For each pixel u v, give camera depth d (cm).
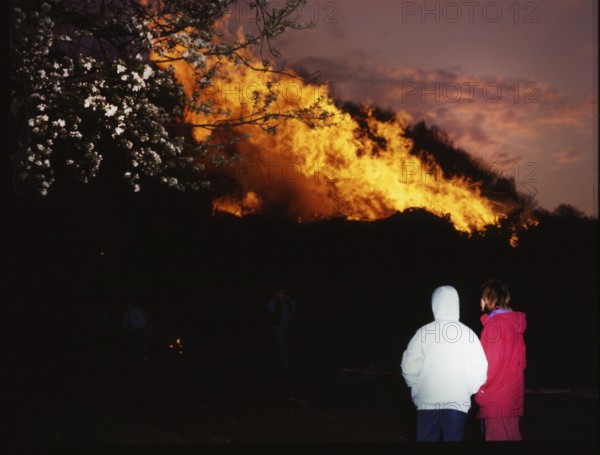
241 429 947
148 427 855
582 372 1595
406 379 650
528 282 3434
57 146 953
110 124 769
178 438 837
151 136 779
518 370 658
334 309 3403
